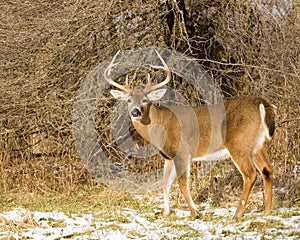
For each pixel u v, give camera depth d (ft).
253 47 120.88
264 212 86.58
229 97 128.06
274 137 114.11
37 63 116.37
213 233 78.18
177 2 121.29
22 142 125.08
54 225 85.92
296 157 112.78
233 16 123.44
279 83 116.98
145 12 119.44
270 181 87.04
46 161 123.85
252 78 115.96
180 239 75.82
